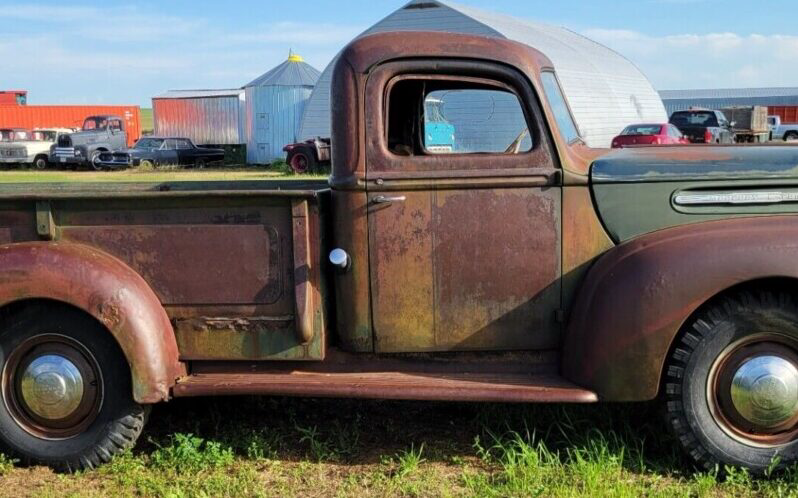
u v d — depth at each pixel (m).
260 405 4.59
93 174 25.89
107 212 3.71
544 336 3.70
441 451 3.91
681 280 3.37
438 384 3.57
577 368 3.55
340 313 3.77
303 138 27.72
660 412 3.58
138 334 3.57
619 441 3.81
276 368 3.82
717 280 3.35
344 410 4.51
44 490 3.54
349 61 3.65
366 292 3.71
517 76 3.62
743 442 3.47
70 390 3.70
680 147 4.12
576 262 3.66
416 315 3.70
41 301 3.69
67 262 3.60
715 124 26.89
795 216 3.54
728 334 3.41
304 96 31.88
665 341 3.41
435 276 3.67
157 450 3.93
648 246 3.51
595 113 26.70
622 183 3.63
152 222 3.70
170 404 4.57
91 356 3.71
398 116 3.79
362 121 3.64
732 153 3.76
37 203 3.72
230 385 3.62
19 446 3.75
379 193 3.64
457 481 3.58
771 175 3.63
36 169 30.48
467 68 3.64
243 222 3.65
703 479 3.42
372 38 3.69
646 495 3.39
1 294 3.58
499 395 3.46
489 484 3.51
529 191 3.62
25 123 39.62
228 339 3.72
